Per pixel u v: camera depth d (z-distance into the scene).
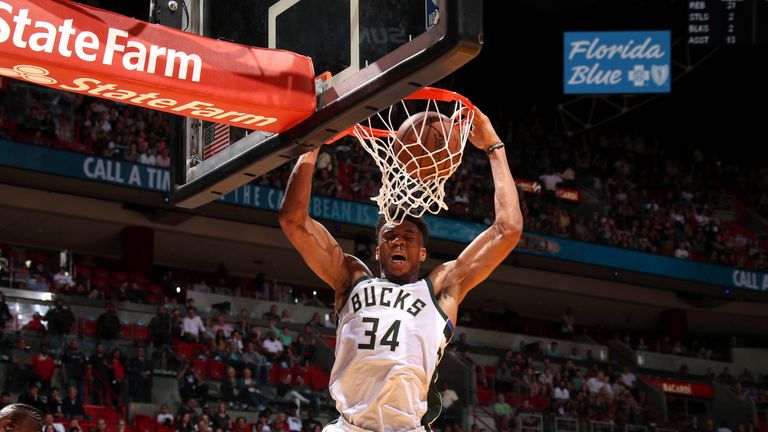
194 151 4.36
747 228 29.67
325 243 3.88
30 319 17.06
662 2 25.67
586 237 25.67
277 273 25.27
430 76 3.33
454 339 22.92
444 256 24.06
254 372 17.64
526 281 26.14
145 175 20.09
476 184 24.62
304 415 17.31
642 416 21.77
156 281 21.36
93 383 15.72
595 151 30.05
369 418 3.51
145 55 3.47
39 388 15.05
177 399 16.62
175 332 17.66
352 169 22.98
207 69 3.56
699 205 29.33
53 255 22.25
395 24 3.42
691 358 26.42
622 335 30.20
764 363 27.17
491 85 29.88
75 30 3.36
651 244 26.92
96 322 17.67
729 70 29.16
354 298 3.70
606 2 26.25
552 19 27.64
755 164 31.09
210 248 23.16
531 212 25.31
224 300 21.05
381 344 3.54
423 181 3.81
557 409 20.16
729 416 24.41
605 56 21.30
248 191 21.14
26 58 3.28
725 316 28.91
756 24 19.53
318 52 3.80
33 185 19.11
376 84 3.42
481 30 3.18
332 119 3.61
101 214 20.95
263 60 3.67
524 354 22.94
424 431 3.55
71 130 20.05
